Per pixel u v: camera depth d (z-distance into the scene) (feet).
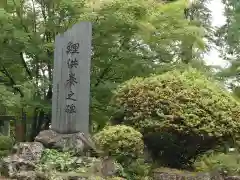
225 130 25.07
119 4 35.76
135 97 27.07
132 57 39.34
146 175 24.75
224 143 26.21
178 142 26.73
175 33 38.47
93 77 40.52
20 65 41.50
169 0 44.06
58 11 38.40
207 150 27.12
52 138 29.43
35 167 25.82
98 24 36.55
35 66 41.47
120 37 38.58
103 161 24.94
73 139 28.84
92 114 40.50
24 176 24.76
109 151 24.43
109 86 38.14
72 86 31.60
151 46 40.14
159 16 38.42
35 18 39.78
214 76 44.34
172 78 27.25
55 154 27.12
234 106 26.20
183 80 27.12
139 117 26.40
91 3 36.50
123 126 25.12
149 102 26.25
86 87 30.94
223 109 25.66
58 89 32.55
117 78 41.09
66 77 32.07
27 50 38.32
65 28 37.35
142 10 36.86
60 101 32.14
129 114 27.25
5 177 25.43
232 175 25.14
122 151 24.20
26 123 46.21
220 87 29.14
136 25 36.68
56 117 32.19
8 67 41.52
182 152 27.37
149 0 37.58
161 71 38.37
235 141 25.53
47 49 38.70
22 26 39.58
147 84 27.35
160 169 25.84
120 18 35.40
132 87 27.86
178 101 25.82
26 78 41.68
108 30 37.47
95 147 27.89
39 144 27.68
